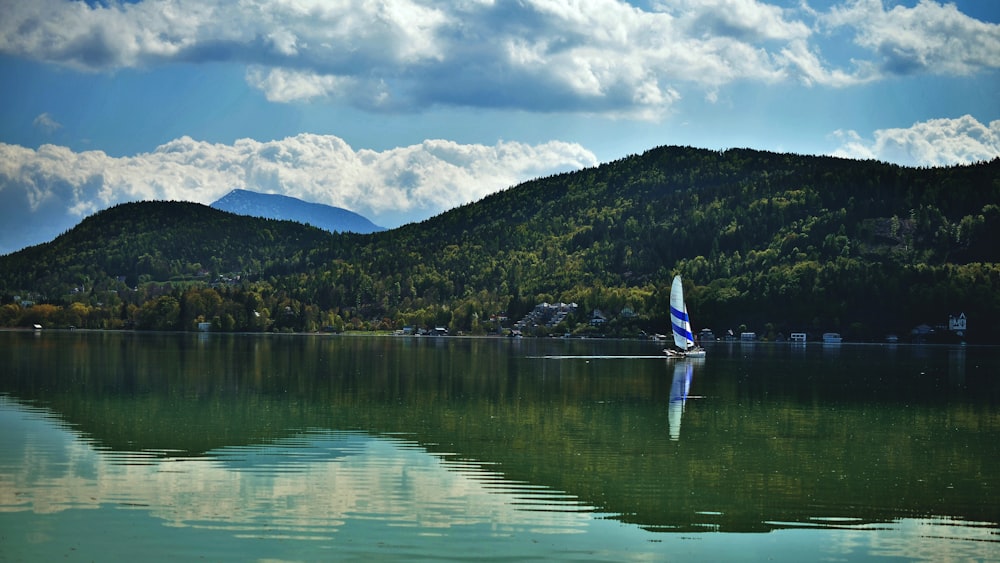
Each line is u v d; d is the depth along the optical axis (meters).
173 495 53.19
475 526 48.16
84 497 52.44
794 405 99.00
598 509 51.66
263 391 107.00
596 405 96.88
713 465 63.44
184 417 82.81
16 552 43.41
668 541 46.38
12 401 92.94
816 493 55.78
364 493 54.25
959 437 76.50
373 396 103.19
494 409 92.00
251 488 55.06
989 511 52.09
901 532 48.19
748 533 47.78
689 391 113.94
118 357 168.38
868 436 76.75
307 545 44.75
